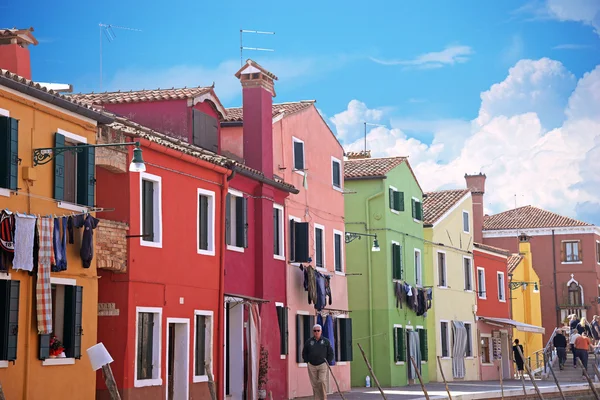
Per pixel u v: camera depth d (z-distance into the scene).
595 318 53.91
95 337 21.03
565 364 49.97
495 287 55.41
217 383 26.52
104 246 21.77
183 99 27.80
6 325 18.22
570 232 72.00
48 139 19.70
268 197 30.58
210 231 26.72
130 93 29.05
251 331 28.36
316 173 35.22
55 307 20.16
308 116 34.84
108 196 22.75
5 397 18.19
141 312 23.14
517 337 60.88
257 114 30.84
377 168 41.91
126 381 22.27
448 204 49.62
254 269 29.81
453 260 49.19
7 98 18.52
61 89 23.41
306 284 32.56
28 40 21.86
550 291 72.12
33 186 19.17
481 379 51.41
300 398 32.06
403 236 43.03
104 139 21.91
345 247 38.22
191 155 25.27
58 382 19.69
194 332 25.47
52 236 19.22
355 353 40.66
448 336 47.66
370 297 40.75
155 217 23.98
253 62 30.91
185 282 25.11
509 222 74.00
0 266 18.06
